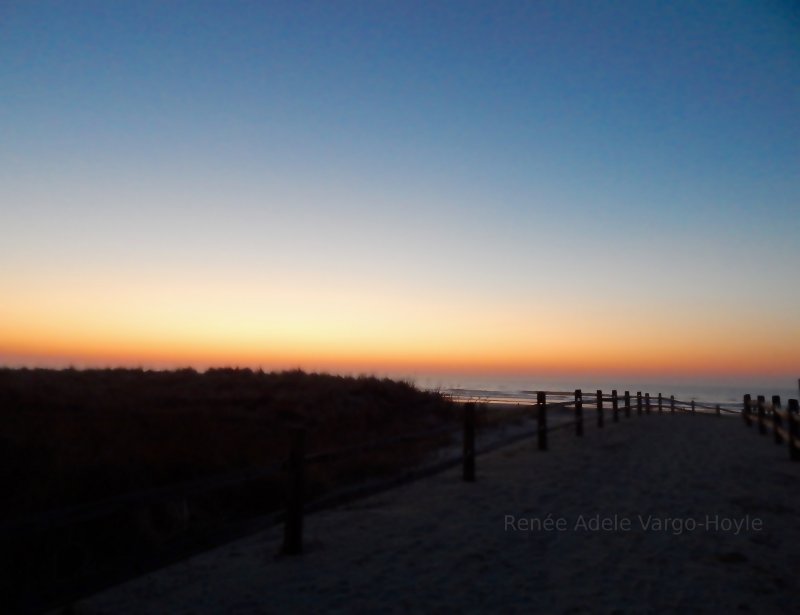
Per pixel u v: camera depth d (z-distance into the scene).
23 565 7.20
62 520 5.16
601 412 23.12
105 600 6.48
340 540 8.51
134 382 23.88
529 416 25.14
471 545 8.16
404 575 7.00
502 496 11.21
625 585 6.61
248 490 10.85
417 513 10.04
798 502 10.52
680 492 11.36
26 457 10.08
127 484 9.69
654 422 26.22
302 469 7.95
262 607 6.14
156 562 6.06
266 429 17.05
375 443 9.60
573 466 14.40
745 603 6.09
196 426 14.86
